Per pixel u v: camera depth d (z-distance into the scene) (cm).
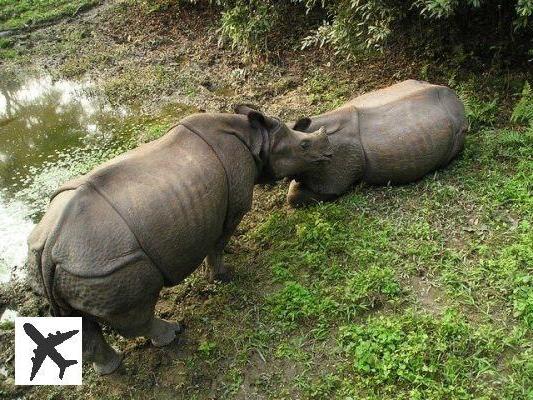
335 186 523
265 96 729
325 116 520
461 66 675
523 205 485
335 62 752
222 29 849
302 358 407
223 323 444
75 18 1020
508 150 542
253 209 555
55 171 670
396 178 528
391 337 397
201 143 413
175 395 405
